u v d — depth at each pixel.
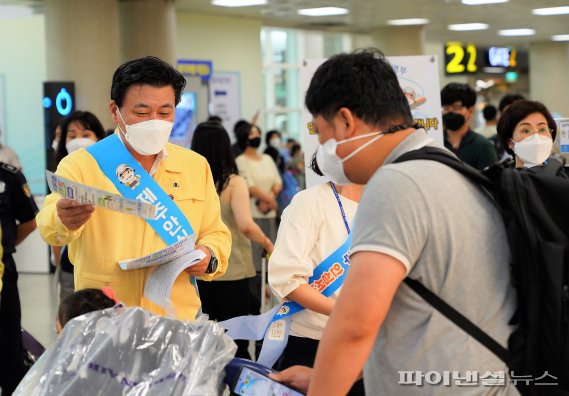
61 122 4.62
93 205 2.46
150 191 2.75
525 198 1.85
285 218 2.91
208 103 12.67
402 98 1.90
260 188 7.59
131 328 1.96
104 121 10.26
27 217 4.38
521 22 15.58
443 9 13.38
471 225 1.81
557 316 1.79
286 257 2.83
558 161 3.80
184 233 2.77
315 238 2.87
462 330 1.80
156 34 11.27
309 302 2.80
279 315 2.87
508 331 1.83
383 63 1.90
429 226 1.77
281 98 17.64
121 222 2.73
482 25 15.94
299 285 2.81
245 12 13.25
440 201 1.78
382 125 1.87
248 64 13.94
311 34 18.00
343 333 1.75
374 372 1.89
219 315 4.57
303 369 2.03
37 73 12.96
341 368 1.76
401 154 1.86
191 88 12.43
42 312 7.37
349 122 1.86
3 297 4.17
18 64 12.96
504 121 3.81
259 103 14.16
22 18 12.87
